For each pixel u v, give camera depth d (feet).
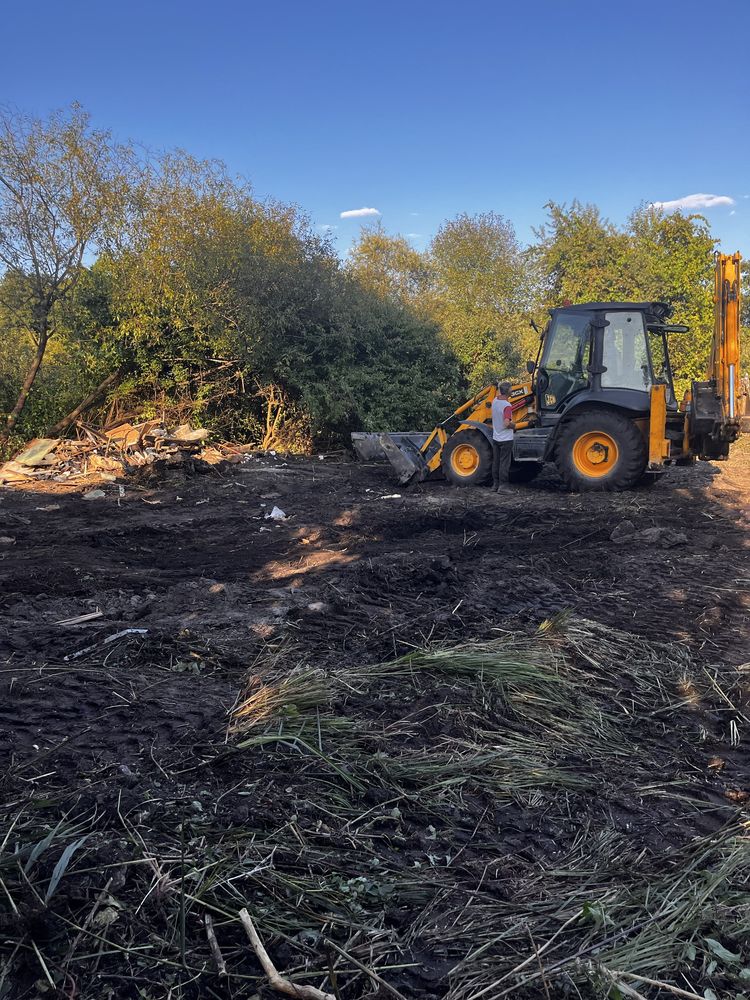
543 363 40.16
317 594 20.13
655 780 11.55
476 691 14.10
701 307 78.95
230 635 16.92
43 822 9.69
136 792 10.47
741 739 13.02
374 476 46.14
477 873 9.20
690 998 7.25
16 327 52.60
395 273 101.91
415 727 12.74
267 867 8.91
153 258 53.98
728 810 10.68
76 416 55.93
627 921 8.32
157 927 7.97
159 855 8.99
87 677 14.56
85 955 7.54
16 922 7.77
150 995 7.15
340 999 7.18
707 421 36.29
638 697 14.53
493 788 11.12
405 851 9.61
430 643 16.37
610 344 38.63
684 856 9.53
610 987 7.30
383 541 27.99
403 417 61.46
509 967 7.66
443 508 34.12
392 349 62.39
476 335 71.92
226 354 57.67
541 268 88.28
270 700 13.16
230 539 28.58
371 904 8.55
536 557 24.90
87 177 50.44
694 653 16.79
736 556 25.39
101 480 41.93
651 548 26.40
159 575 22.77
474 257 102.99
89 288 55.21
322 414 59.31
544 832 10.16
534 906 8.59
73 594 20.25
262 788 10.69
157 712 13.14
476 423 40.57
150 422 50.52
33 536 28.63
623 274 81.10
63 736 12.25
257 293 57.82
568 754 12.28
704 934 8.14
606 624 18.44
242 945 7.78
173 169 56.18
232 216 58.90
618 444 37.58
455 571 22.30
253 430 59.67
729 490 39.09
